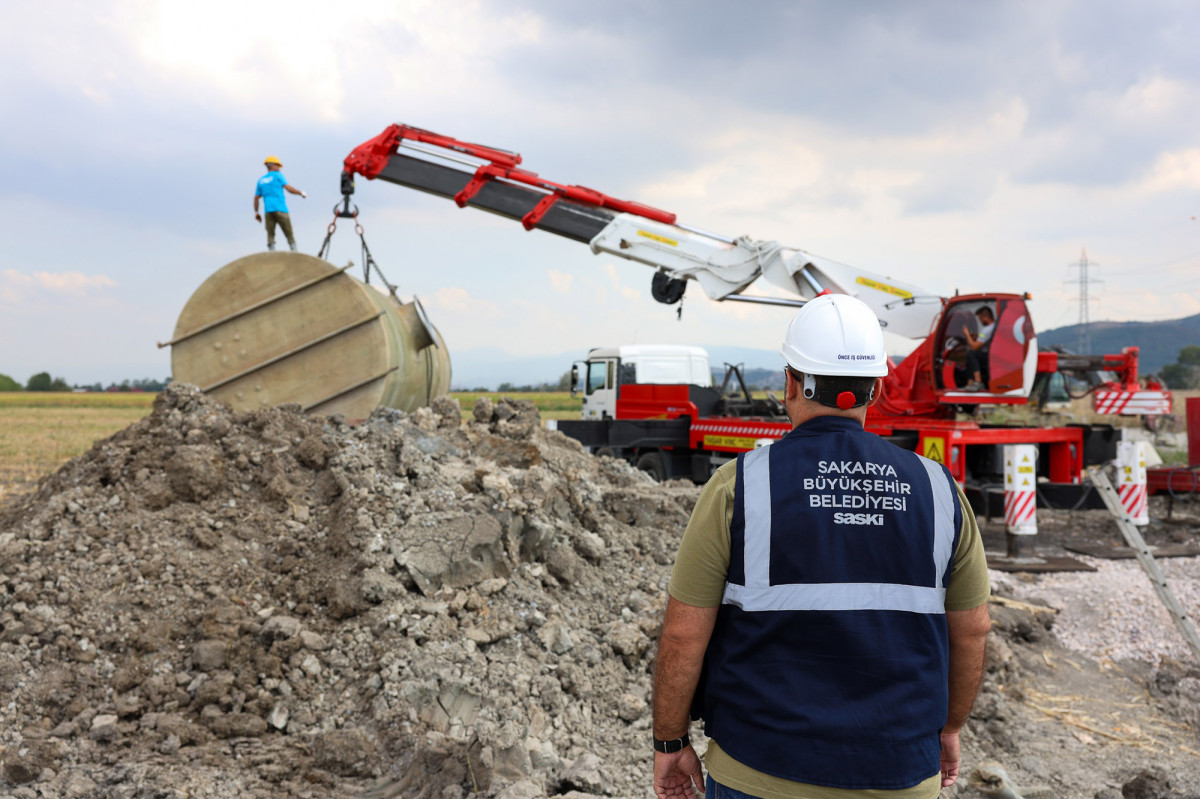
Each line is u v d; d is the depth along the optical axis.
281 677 4.27
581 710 4.41
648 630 5.09
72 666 4.23
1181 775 4.41
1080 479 11.02
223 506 5.37
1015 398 10.46
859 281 11.27
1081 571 8.34
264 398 8.24
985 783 3.72
